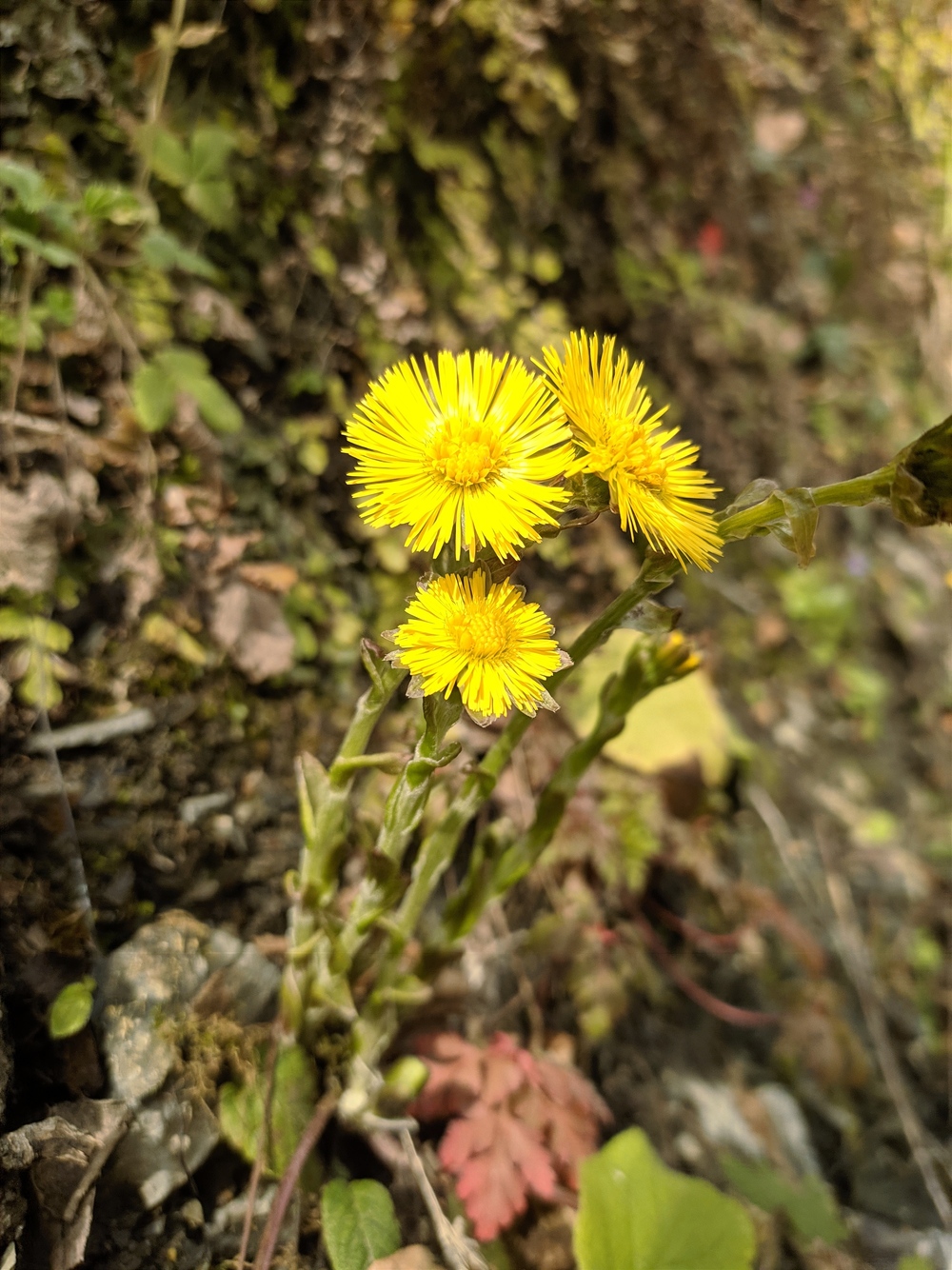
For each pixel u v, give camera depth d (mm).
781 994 252
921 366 412
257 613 205
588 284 299
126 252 196
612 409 114
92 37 192
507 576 111
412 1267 154
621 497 105
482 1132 169
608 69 291
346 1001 156
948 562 395
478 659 105
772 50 360
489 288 265
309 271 228
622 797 236
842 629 357
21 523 171
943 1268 218
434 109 251
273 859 193
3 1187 133
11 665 166
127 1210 145
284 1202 150
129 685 181
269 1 210
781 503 114
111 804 173
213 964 169
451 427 112
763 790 295
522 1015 210
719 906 260
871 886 303
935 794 345
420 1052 179
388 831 130
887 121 401
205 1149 154
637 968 234
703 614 324
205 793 188
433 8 236
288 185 224
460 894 155
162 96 199
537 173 280
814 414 378
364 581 233
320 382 229
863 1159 239
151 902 174
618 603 119
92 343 188
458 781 173
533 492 108
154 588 189
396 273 245
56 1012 149
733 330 353
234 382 215
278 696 207
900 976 289
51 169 189
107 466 188
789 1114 235
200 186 202
